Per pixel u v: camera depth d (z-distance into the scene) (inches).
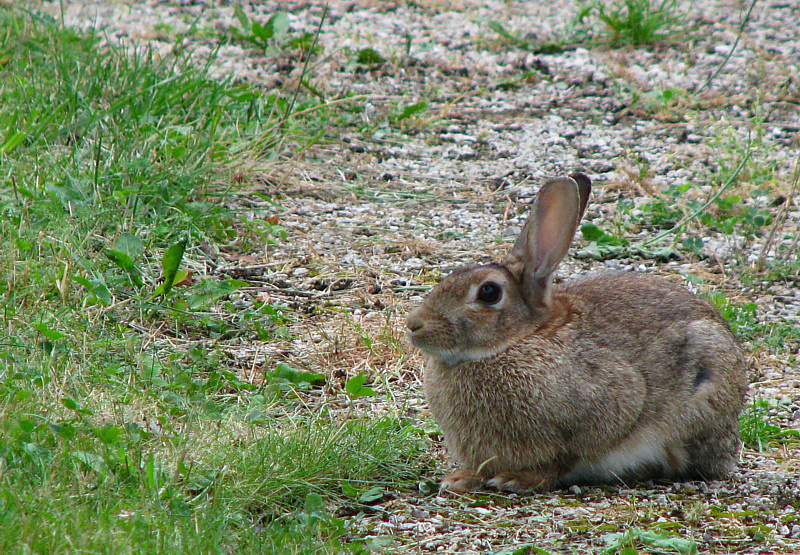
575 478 340.5
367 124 690.2
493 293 325.1
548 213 328.8
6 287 395.5
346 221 552.4
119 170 490.9
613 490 336.8
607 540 292.0
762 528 305.4
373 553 283.7
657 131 719.7
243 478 312.8
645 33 905.5
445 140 689.0
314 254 506.9
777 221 530.0
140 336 401.7
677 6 1039.6
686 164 659.4
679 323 341.7
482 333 324.8
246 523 292.8
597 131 718.5
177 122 575.2
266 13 953.5
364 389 363.9
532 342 327.3
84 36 697.6
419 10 1005.8
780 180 616.4
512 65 843.4
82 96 562.6
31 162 483.5
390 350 418.0
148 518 274.7
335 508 315.0
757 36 940.6
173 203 491.8
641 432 334.3
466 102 764.0
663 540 288.7
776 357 437.1
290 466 322.7
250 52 808.9
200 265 474.3
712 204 580.1
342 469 330.3
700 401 336.8
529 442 328.8
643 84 808.3
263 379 387.2
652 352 335.9
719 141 655.8
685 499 327.9
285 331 426.6
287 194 575.2
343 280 482.3
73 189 457.1
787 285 507.5
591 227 543.2
